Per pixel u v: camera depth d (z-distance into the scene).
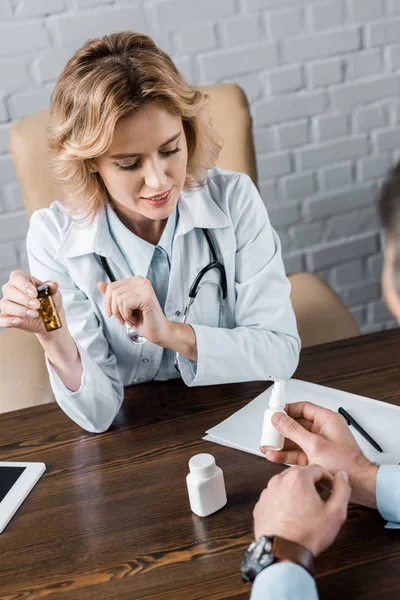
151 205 1.12
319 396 1.08
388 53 2.36
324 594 0.73
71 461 1.02
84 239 1.23
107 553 0.83
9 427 1.13
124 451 1.02
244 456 0.97
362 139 2.44
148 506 0.90
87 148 1.06
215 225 1.25
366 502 0.82
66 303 1.25
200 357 1.15
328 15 2.26
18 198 2.18
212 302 1.29
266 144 2.34
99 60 1.07
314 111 2.35
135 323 1.14
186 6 2.13
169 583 0.77
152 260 1.28
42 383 1.51
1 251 2.22
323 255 2.51
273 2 2.19
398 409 1.01
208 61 2.21
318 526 0.73
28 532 0.89
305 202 2.44
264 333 1.22
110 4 2.07
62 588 0.79
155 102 1.04
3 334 1.66
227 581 0.76
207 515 0.86
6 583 0.81
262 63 2.25
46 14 2.04
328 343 1.25
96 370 1.12
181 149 1.10
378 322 2.63
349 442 0.86
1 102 2.08
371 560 0.77
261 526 0.75
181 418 1.08
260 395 1.11
